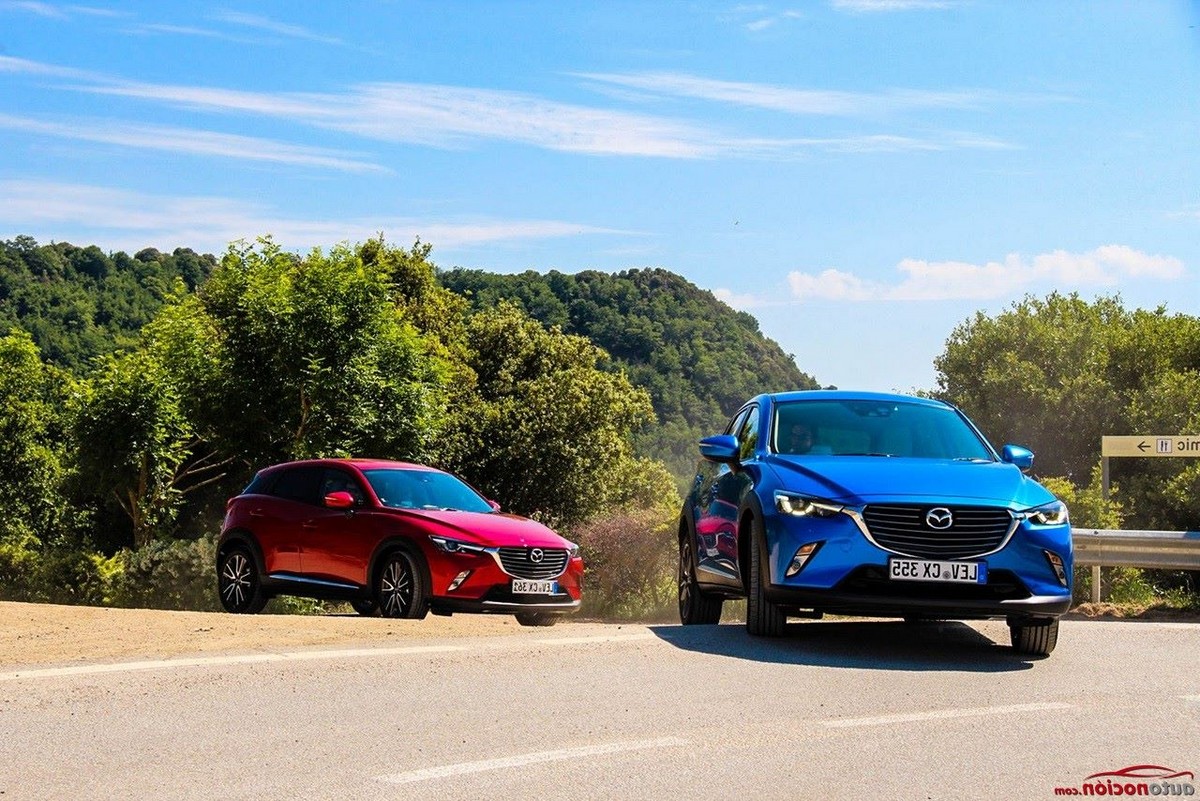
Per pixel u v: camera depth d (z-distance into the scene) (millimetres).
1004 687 7922
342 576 13867
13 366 42531
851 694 7527
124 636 9984
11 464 41344
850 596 8883
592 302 104188
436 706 7004
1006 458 10266
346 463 14641
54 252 86500
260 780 5406
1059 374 29453
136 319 79938
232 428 32906
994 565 8891
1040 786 5461
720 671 8242
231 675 7766
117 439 31859
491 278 106438
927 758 5934
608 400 49219
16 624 11148
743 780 5477
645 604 25281
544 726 6520
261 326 32188
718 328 105375
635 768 5668
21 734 6203
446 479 14898
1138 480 26922
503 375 50562
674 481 55625
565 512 47812
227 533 15234
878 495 8984
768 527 9289
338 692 7344
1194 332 30984
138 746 5988
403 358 33156
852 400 10891
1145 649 9953
